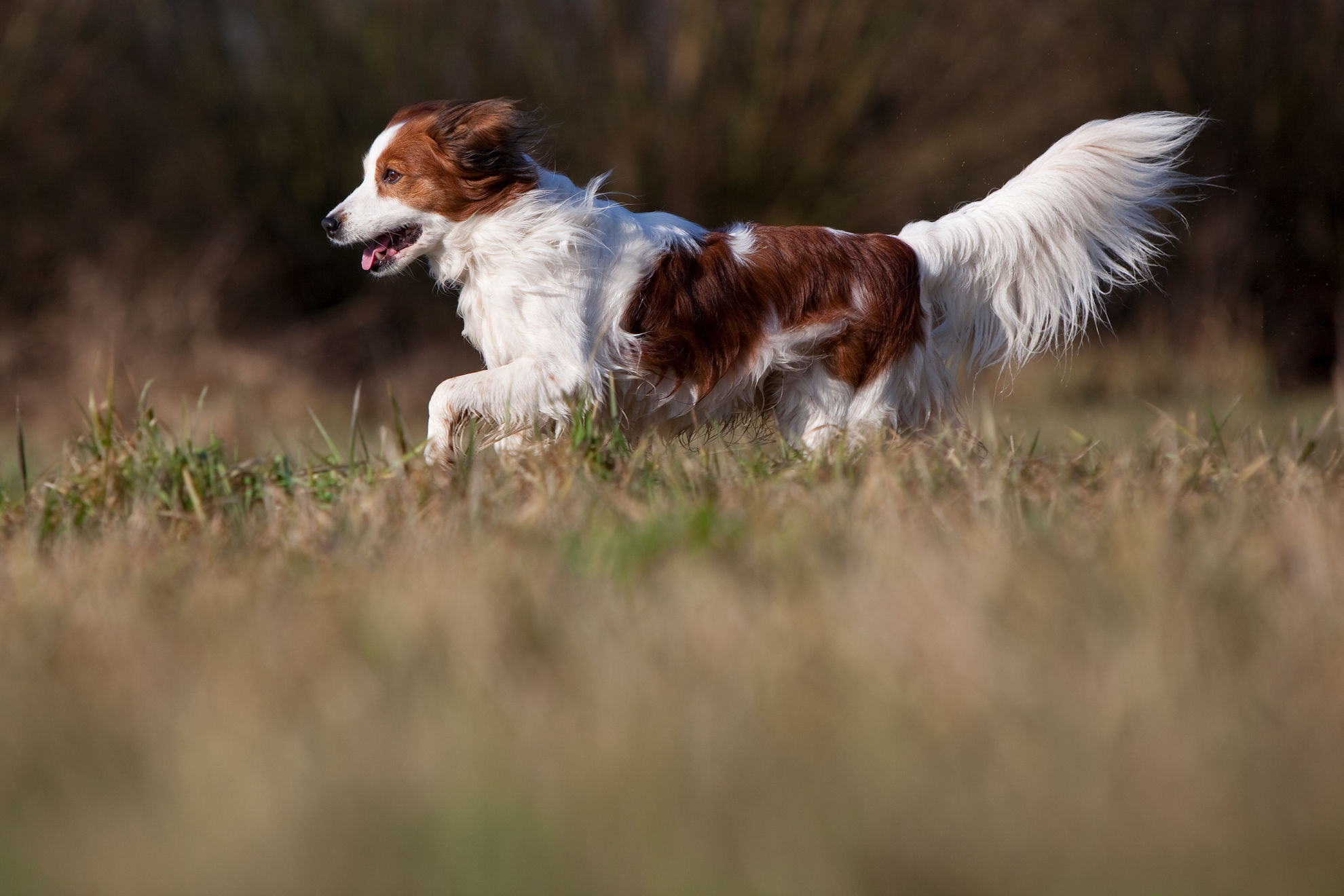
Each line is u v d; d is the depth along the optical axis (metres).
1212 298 22.69
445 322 23.03
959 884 2.32
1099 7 23.33
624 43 23.02
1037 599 3.78
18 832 2.71
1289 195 23.12
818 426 7.76
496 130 7.36
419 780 2.82
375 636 3.87
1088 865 2.37
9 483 8.75
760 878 2.35
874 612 3.68
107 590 4.63
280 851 2.53
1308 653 3.32
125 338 19.16
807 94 23.31
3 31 21.67
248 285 22.39
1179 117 8.14
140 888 2.45
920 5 23.34
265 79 22.53
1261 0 23.09
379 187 7.58
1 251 21.39
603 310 7.48
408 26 22.52
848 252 7.75
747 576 4.36
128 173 22.61
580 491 5.97
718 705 3.12
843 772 2.79
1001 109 23.28
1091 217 8.11
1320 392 20.75
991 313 8.20
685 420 7.90
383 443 7.36
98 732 3.20
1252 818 2.48
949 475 6.30
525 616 3.93
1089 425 13.58
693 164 23.25
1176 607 3.59
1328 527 4.73
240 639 3.88
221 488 6.77
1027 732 2.93
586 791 2.72
